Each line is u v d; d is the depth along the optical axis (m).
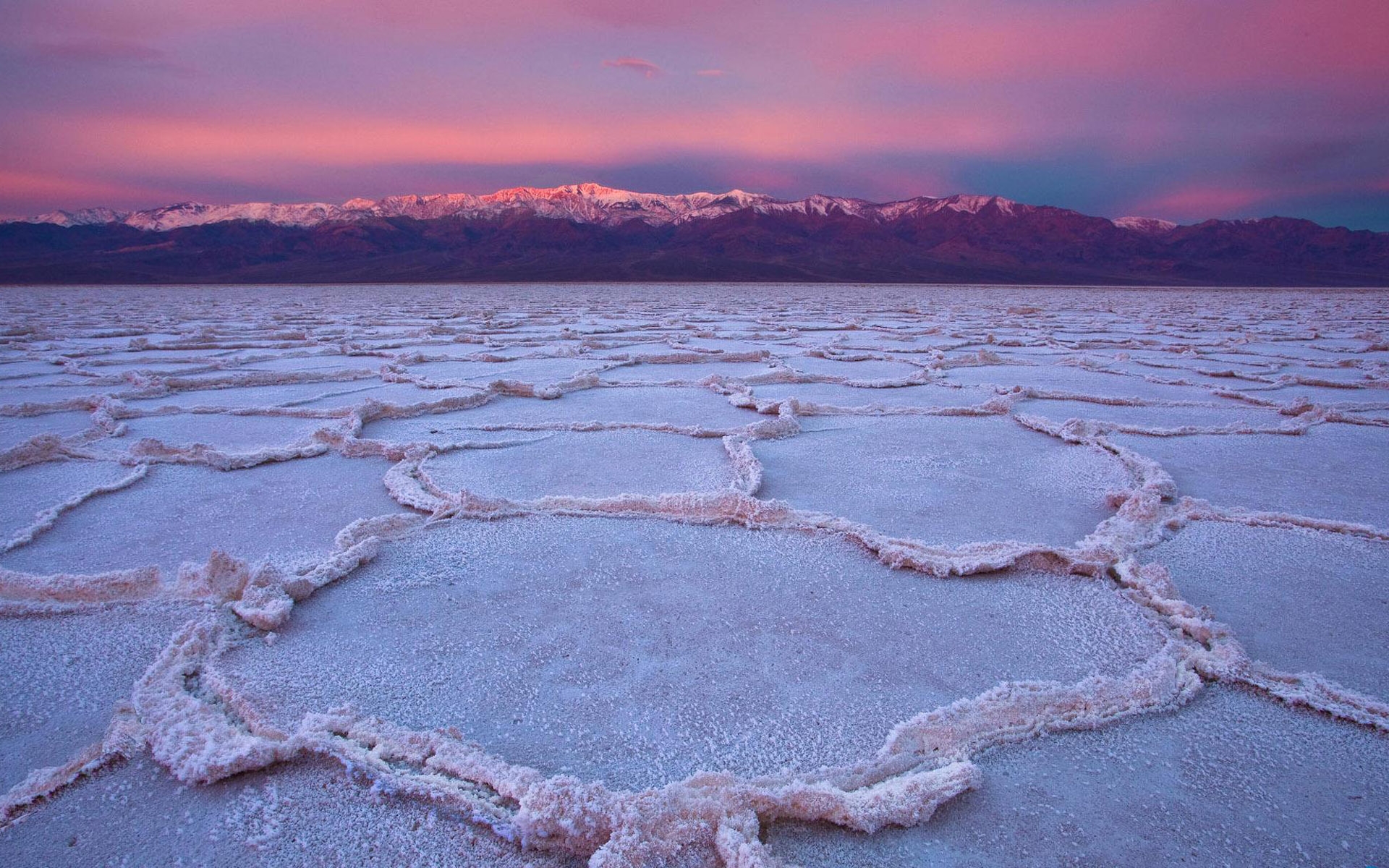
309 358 7.82
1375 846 1.74
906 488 3.51
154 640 2.42
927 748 2.07
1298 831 1.78
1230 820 1.82
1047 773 1.99
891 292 30.44
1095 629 2.48
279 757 1.98
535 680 2.27
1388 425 4.56
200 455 3.84
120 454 3.93
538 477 3.63
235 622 2.47
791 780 1.91
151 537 3.04
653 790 1.81
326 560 2.73
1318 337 10.02
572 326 11.32
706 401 5.23
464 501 3.20
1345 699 2.19
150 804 1.85
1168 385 5.98
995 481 3.60
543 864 1.69
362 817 1.81
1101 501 3.36
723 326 11.55
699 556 2.87
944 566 2.75
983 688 2.26
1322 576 2.76
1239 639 2.45
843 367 7.02
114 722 2.12
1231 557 2.88
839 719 2.16
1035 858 1.71
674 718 2.15
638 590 2.65
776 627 2.48
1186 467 3.78
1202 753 2.07
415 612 2.54
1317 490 3.49
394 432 4.40
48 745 2.08
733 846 1.66
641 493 3.33
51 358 7.48
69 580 2.62
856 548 2.91
